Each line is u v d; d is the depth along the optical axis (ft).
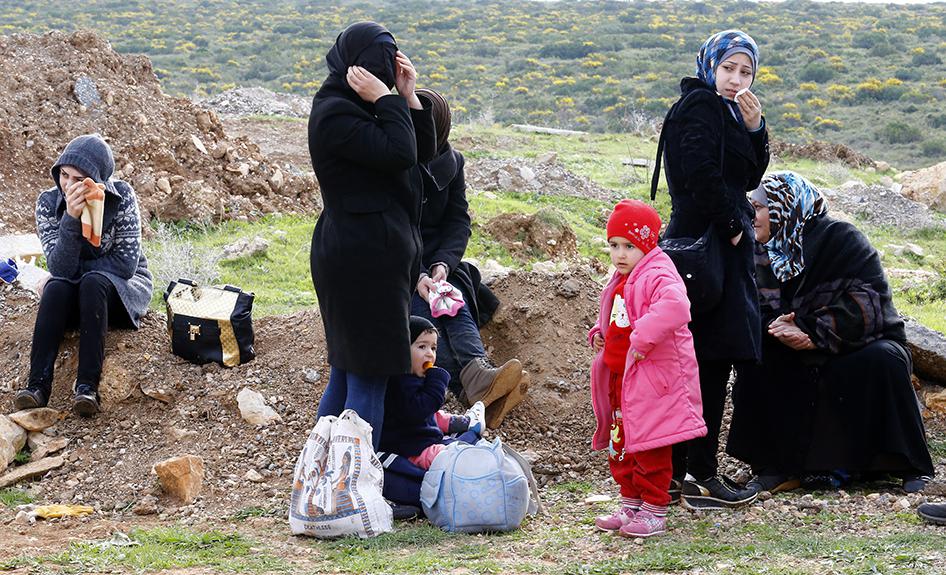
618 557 20.17
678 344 21.67
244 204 57.72
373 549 21.21
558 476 28.12
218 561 20.24
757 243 26.96
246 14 524.52
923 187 98.22
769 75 337.11
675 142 23.39
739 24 484.33
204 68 361.92
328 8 558.56
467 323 29.78
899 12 513.86
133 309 30.71
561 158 99.19
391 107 21.47
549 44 419.33
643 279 21.77
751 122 23.43
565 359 31.76
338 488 22.20
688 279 22.97
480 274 32.17
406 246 22.22
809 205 26.78
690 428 21.48
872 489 26.43
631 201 22.22
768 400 26.68
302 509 22.38
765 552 20.02
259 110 117.39
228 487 26.71
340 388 23.99
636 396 21.59
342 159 21.71
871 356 25.91
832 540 20.81
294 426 29.14
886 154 226.58
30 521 24.20
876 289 26.58
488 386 28.91
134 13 513.86
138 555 20.31
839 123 264.52
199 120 65.31
